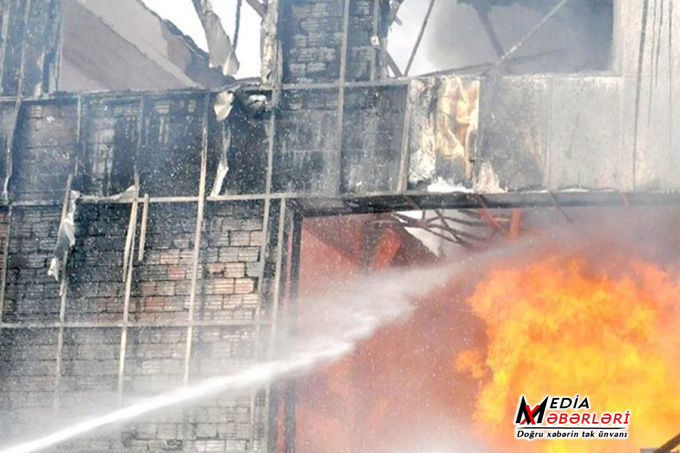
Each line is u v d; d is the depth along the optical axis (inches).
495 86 838.5
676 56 811.4
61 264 895.1
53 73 952.9
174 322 861.8
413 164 840.3
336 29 880.9
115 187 902.4
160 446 845.2
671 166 795.4
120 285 883.4
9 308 900.0
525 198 834.2
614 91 817.5
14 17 956.0
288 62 884.6
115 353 871.7
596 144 812.6
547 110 825.5
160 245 880.9
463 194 828.6
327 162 859.4
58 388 874.8
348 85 865.5
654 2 823.7
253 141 879.1
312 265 994.1
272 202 867.4
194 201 880.3
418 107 847.7
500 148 828.0
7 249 911.7
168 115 903.1
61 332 883.4
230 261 864.9
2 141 931.3
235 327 851.4
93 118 919.0
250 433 830.5
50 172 920.3
